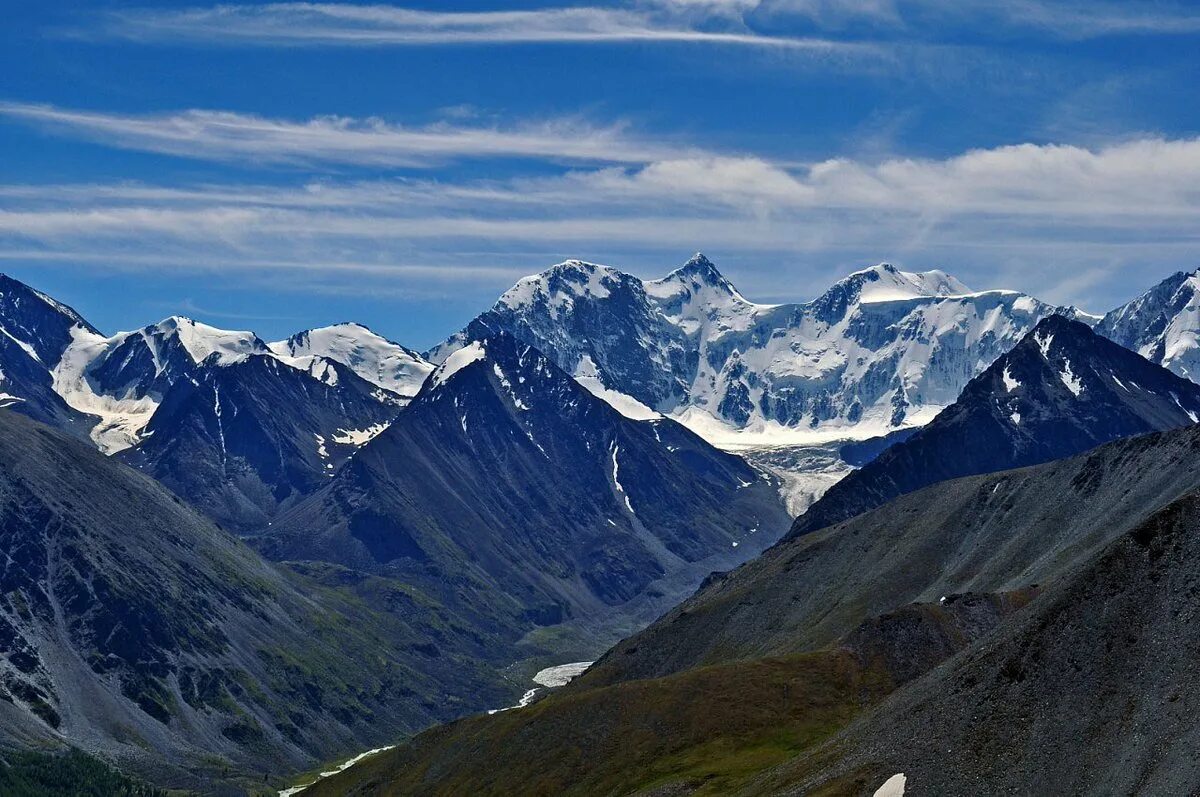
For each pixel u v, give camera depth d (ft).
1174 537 604.49
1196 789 496.64
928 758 597.93
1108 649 583.17
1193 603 576.61
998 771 568.82
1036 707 583.99
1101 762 543.39
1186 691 544.21
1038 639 607.37
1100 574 610.24
